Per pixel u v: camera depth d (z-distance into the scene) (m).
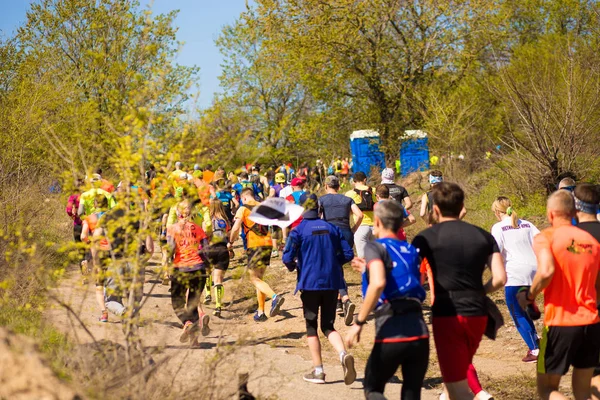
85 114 6.76
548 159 15.80
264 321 9.76
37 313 6.38
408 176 25.75
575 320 4.95
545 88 17.27
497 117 24.00
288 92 38.50
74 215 11.20
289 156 31.09
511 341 8.52
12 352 3.47
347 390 6.53
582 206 5.57
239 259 14.64
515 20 36.78
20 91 14.38
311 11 26.75
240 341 5.21
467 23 27.72
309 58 26.97
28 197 11.20
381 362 4.55
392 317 4.54
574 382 5.18
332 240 6.86
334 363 7.69
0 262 6.13
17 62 16.22
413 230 16.41
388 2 26.94
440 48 27.97
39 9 18.64
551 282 5.03
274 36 27.34
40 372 3.45
